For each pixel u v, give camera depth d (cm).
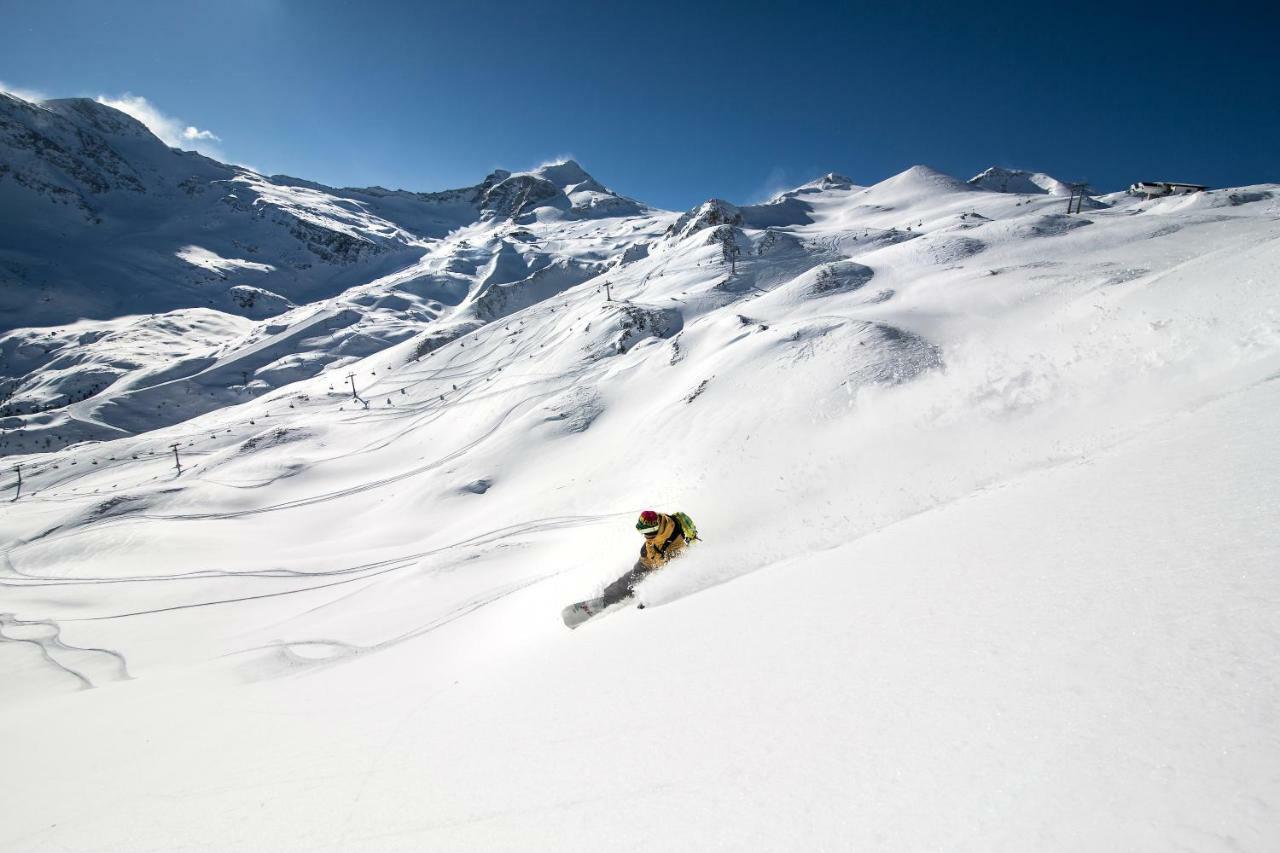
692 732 226
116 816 375
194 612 3947
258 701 882
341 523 5816
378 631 2255
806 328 5097
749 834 155
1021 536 308
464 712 385
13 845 371
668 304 9800
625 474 4412
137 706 1156
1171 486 298
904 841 131
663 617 439
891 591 298
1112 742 138
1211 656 156
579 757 239
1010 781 138
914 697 192
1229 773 114
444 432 7919
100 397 15375
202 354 18812
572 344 9031
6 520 6875
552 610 836
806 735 195
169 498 6656
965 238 7700
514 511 4675
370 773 314
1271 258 973
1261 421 349
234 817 306
